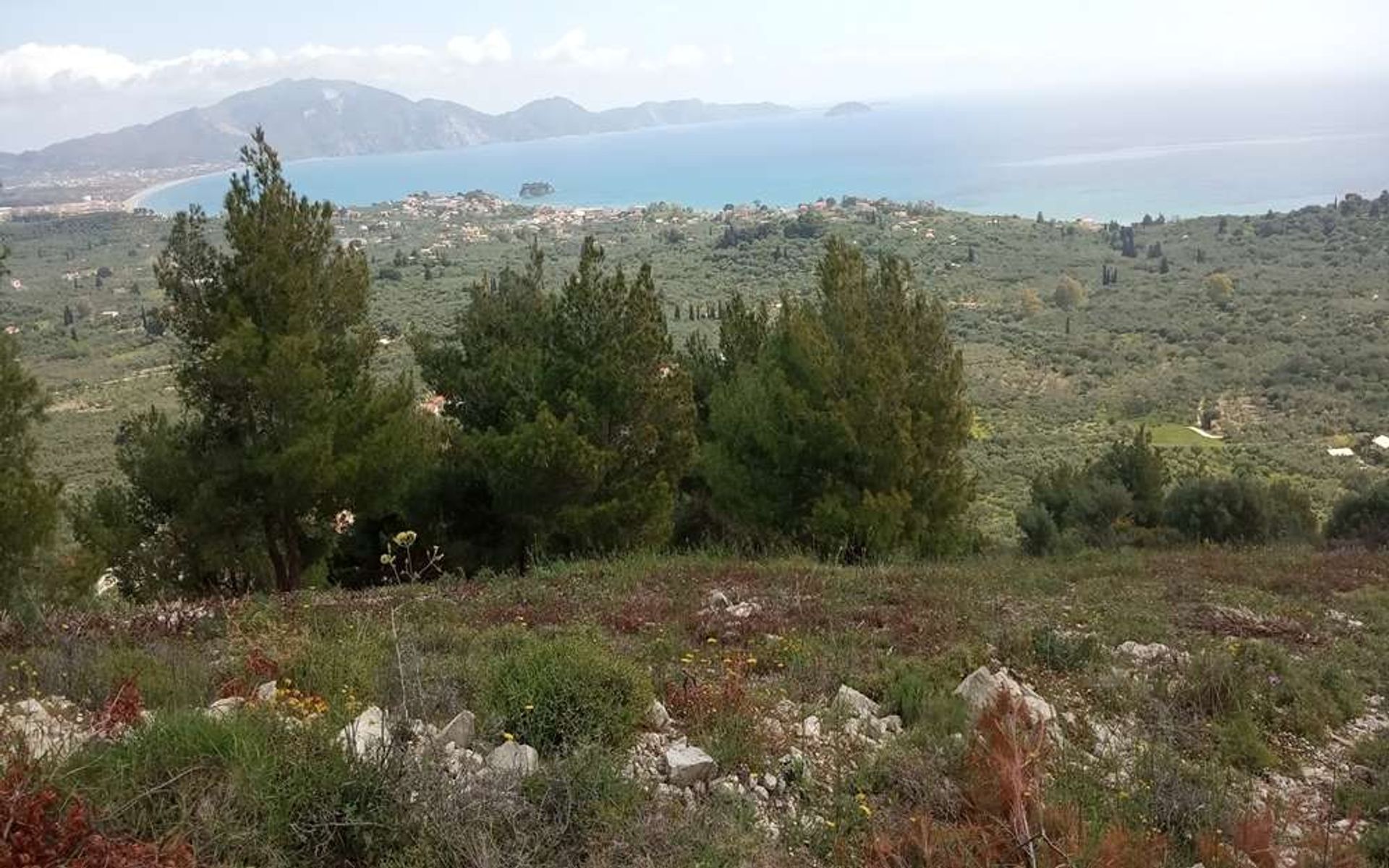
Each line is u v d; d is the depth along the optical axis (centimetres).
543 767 432
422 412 1666
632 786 430
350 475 1347
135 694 439
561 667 518
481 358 1755
